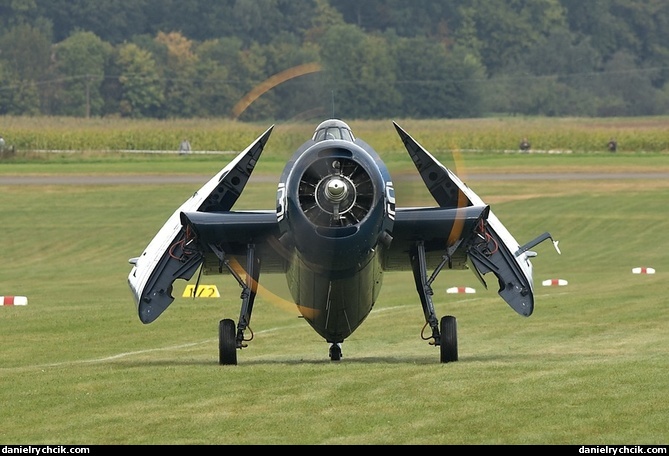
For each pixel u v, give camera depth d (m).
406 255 56.91
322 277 51.66
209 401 42.97
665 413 39.56
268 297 56.56
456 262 58.81
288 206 49.97
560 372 47.94
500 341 66.12
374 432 37.44
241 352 64.12
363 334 72.12
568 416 39.31
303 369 50.28
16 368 55.97
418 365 51.75
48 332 72.69
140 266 55.81
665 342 62.75
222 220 52.78
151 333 72.56
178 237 55.19
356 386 45.25
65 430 38.75
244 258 55.88
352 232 49.50
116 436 37.66
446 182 56.12
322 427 38.25
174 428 38.59
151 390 45.69
